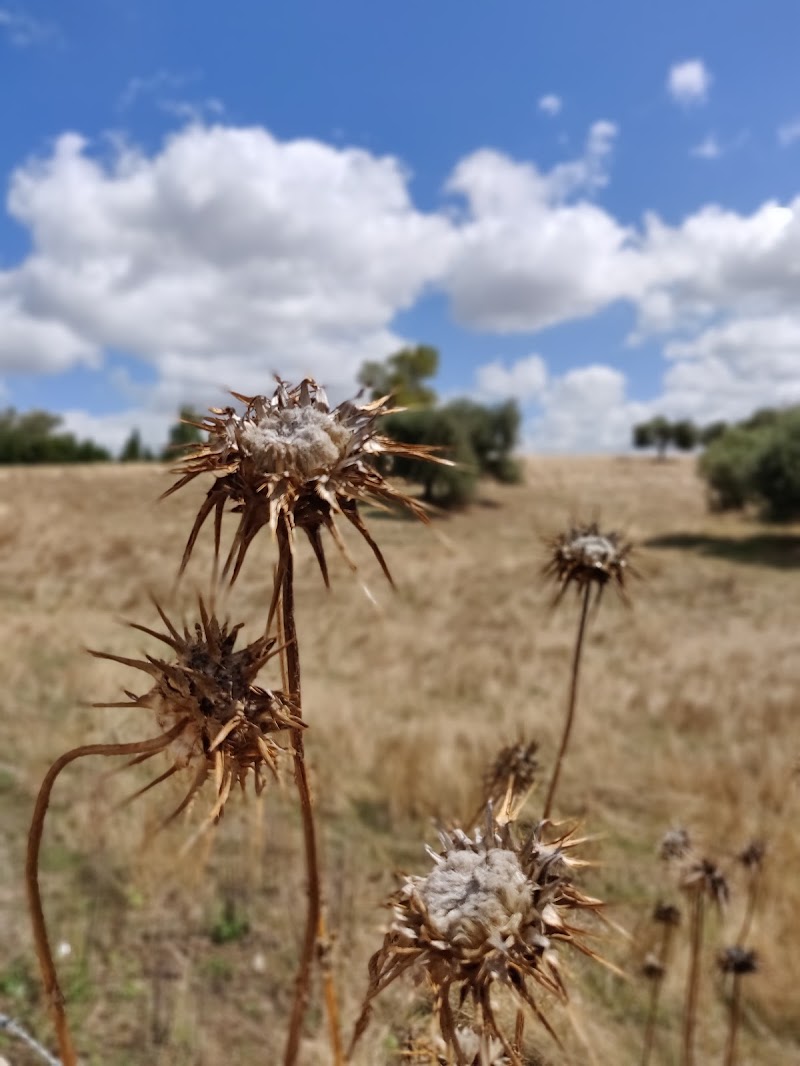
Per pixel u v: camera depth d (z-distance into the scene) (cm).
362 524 198
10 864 847
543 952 190
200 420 203
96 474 4181
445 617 2208
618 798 1009
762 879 830
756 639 2180
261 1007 674
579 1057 252
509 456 6366
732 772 1130
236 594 348
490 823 222
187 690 183
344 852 871
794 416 4734
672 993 675
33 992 691
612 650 2023
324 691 1448
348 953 668
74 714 950
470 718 1373
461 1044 203
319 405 214
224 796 174
